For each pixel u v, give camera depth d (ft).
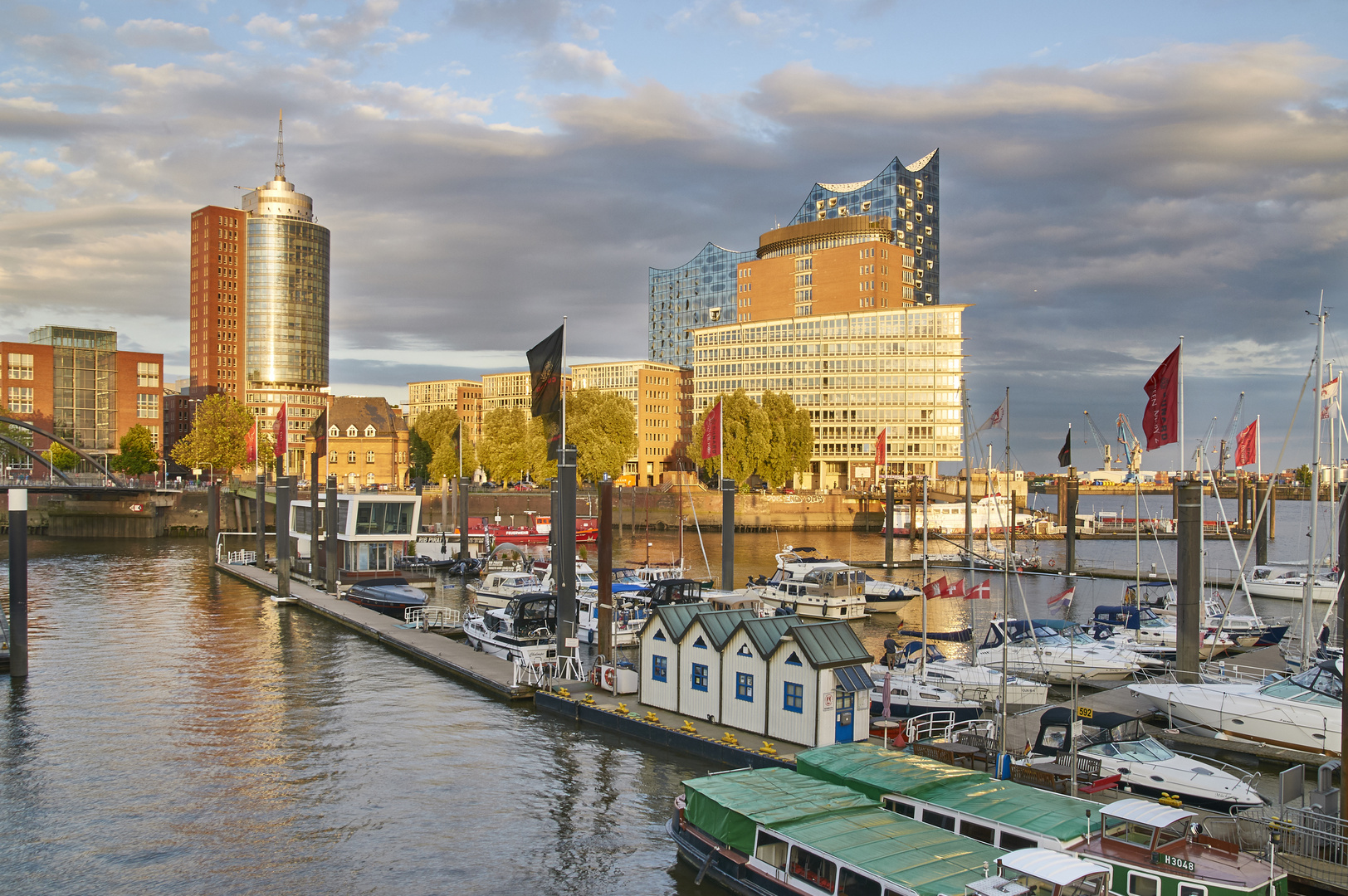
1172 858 80.02
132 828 110.22
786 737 130.00
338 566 307.17
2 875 98.12
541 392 178.50
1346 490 94.73
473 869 100.07
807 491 637.30
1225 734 135.74
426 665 193.67
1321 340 167.53
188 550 447.42
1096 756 113.60
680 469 643.86
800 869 86.58
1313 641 181.57
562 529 173.37
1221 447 333.01
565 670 174.09
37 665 193.16
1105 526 594.24
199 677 182.91
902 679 155.53
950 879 79.05
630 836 108.27
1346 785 90.43
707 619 142.72
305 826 110.73
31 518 556.10
